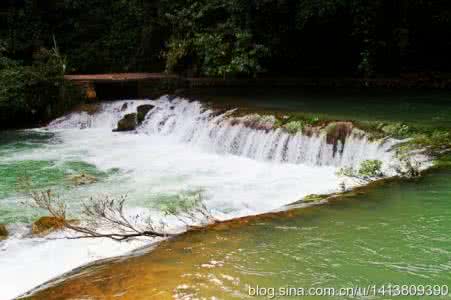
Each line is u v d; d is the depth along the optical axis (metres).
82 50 20.70
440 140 9.38
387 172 8.22
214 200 8.79
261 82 18.14
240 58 17.17
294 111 12.51
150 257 5.02
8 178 10.57
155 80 17.58
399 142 9.66
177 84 17.62
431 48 17.67
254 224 5.88
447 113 11.96
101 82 17.22
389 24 16.97
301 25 16.78
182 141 13.80
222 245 5.26
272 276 4.59
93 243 6.39
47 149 13.27
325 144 10.59
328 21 17.47
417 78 17.14
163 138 14.39
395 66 17.97
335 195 7.02
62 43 20.89
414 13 16.77
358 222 5.88
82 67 20.53
